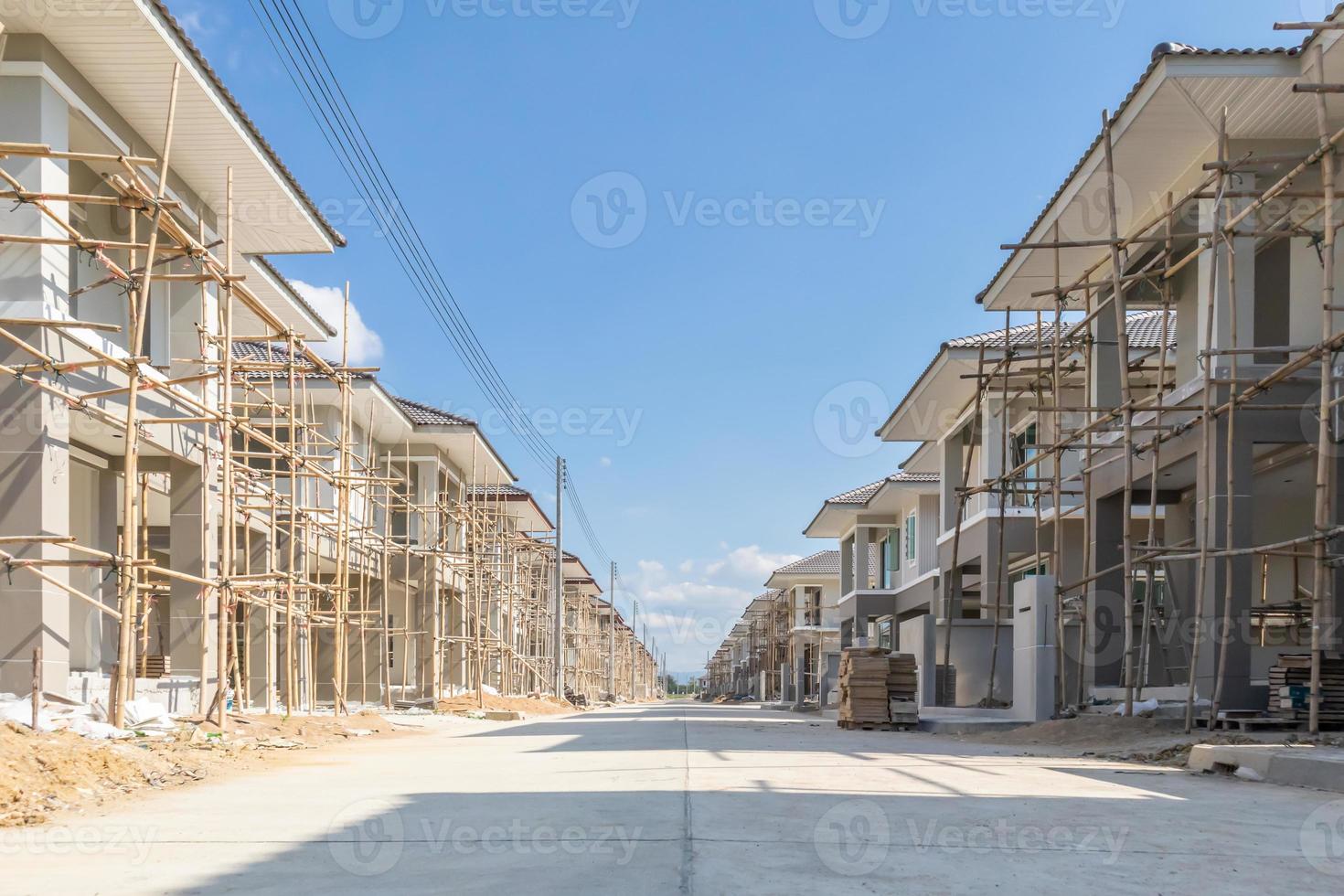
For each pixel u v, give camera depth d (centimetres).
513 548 3859
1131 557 1490
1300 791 823
